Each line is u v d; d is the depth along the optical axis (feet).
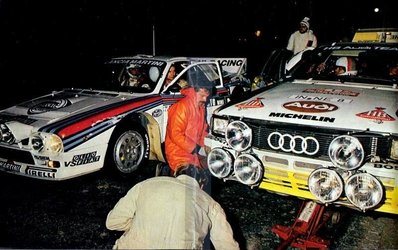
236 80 19.99
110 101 14.51
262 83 20.53
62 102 14.64
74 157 12.51
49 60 31.94
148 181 6.29
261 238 10.35
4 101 26.50
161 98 15.25
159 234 5.59
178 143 10.18
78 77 17.78
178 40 41.96
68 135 12.36
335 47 14.99
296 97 11.34
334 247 9.84
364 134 9.07
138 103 14.49
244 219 11.43
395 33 16.07
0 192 13.26
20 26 30.19
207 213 6.14
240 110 11.03
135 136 14.66
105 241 10.22
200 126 10.71
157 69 16.05
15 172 12.95
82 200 12.69
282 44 49.26
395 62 13.43
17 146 12.73
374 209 9.07
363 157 8.74
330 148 9.00
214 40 45.70
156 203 5.80
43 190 13.52
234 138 10.44
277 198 12.98
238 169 10.30
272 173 10.21
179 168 9.53
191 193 6.09
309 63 14.83
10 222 11.03
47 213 11.71
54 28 31.81
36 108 14.16
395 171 8.72
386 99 11.00
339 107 10.30
